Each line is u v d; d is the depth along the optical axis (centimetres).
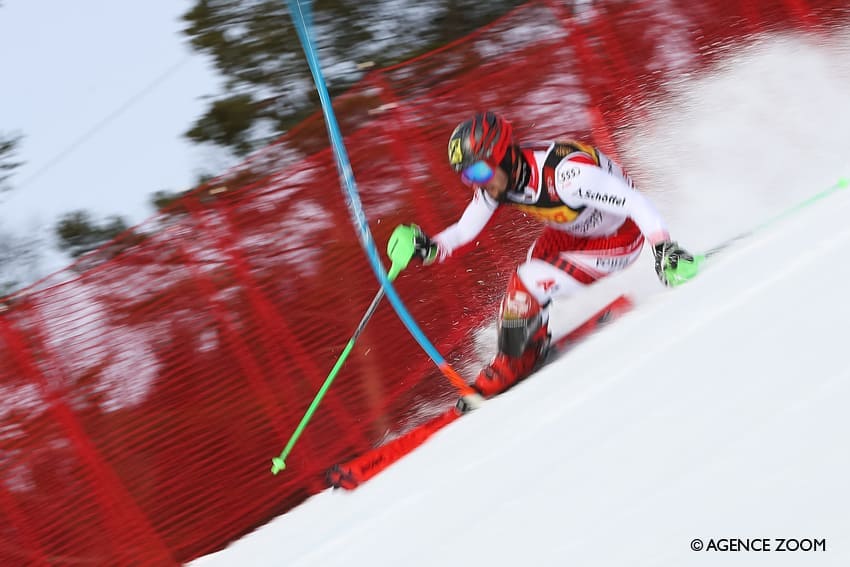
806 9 2275
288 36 2745
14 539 1661
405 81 2478
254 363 1792
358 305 1881
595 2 2352
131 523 1677
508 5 2819
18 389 1697
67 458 1688
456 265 1922
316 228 1922
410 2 2809
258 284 1847
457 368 1834
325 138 2341
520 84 2227
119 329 1759
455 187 2055
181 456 1728
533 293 1215
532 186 1123
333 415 1786
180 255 1828
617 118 2227
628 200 1099
